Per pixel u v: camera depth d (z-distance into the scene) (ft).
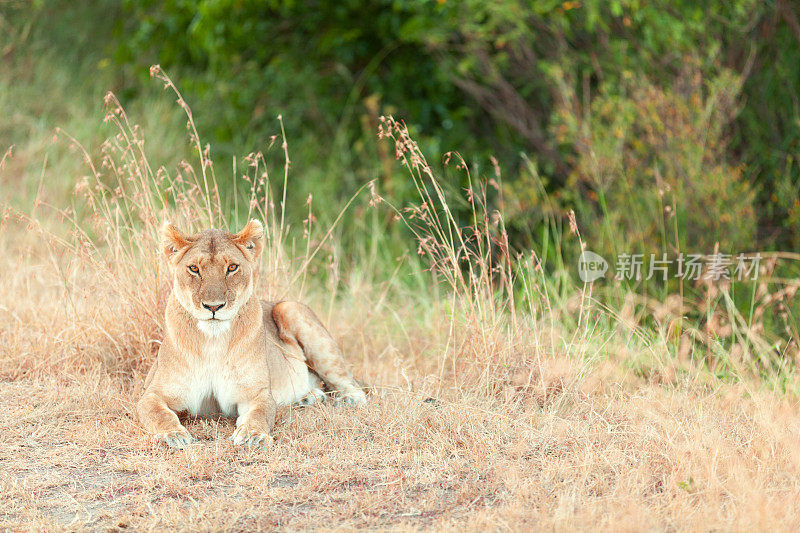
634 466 23.09
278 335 29.32
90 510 20.49
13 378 30.48
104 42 70.03
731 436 25.54
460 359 31.65
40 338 32.12
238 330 25.49
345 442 25.03
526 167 57.47
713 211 42.63
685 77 47.37
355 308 40.01
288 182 59.57
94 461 23.58
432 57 62.75
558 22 53.06
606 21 52.08
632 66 50.67
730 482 21.68
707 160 44.80
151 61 67.10
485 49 57.57
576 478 22.36
